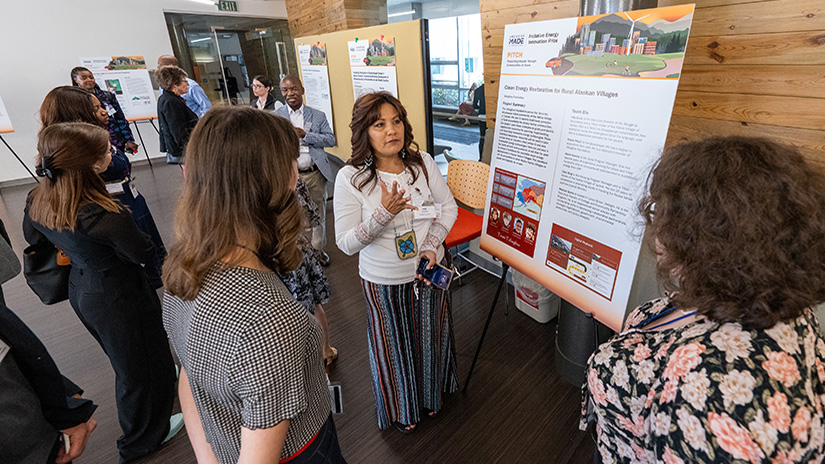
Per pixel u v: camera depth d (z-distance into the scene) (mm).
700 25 1336
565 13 1751
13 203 5148
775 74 1198
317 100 4008
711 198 503
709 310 525
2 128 5609
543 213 1415
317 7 3826
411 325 1549
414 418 1707
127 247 1435
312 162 2963
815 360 525
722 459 465
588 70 1157
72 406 1017
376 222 1276
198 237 620
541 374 2049
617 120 1101
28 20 5637
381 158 1422
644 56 1003
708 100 1399
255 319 594
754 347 489
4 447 807
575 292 1354
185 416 877
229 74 7574
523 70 1387
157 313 1675
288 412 623
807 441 461
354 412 1889
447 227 1541
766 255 470
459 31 2994
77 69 4012
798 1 1086
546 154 1360
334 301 2783
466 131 3293
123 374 1572
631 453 667
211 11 6980
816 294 478
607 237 1198
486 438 1720
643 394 604
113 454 1731
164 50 6703
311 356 737
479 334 2389
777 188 479
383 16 3646
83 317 1525
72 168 1294
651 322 747
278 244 701
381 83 2877
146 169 6492
